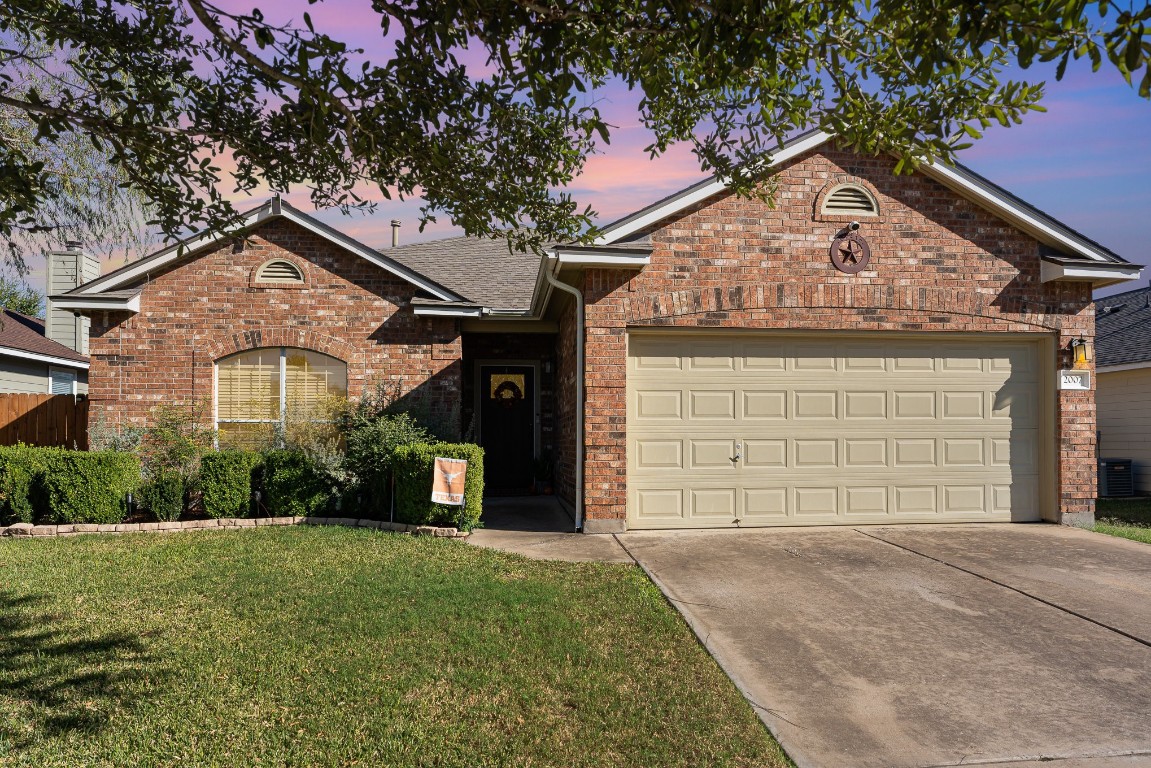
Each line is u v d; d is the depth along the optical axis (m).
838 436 9.79
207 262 11.62
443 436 11.35
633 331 9.44
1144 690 4.70
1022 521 10.06
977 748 3.96
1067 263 9.59
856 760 3.81
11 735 3.92
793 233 9.54
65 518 9.57
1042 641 5.50
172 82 4.33
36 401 12.59
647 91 3.69
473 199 4.64
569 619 5.78
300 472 10.15
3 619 5.73
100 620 5.71
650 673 4.82
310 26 3.53
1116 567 7.51
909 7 2.93
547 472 13.80
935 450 9.95
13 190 3.64
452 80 3.93
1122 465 14.91
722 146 4.98
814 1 3.25
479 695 4.45
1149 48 2.27
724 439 9.61
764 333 9.66
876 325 9.62
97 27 4.11
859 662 5.08
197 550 8.18
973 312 9.80
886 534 9.13
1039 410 10.16
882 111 3.69
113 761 3.68
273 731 3.99
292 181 4.61
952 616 6.02
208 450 10.41
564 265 9.05
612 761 3.73
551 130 4.53
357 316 11.83
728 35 3.16
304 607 6.02
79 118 3.97
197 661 4.91
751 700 4.47
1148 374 15.21
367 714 4.18
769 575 7.15
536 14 3.46
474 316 11.99
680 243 9.38
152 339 11.50
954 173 9.58
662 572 7.24
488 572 7.20
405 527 9.39
